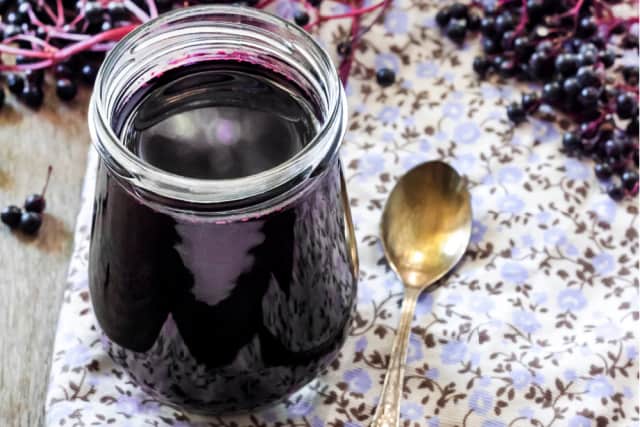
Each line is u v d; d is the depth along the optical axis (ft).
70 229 1.73
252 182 1.25
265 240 1.31
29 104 1.83
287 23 1.35
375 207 1.73
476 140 1.80
